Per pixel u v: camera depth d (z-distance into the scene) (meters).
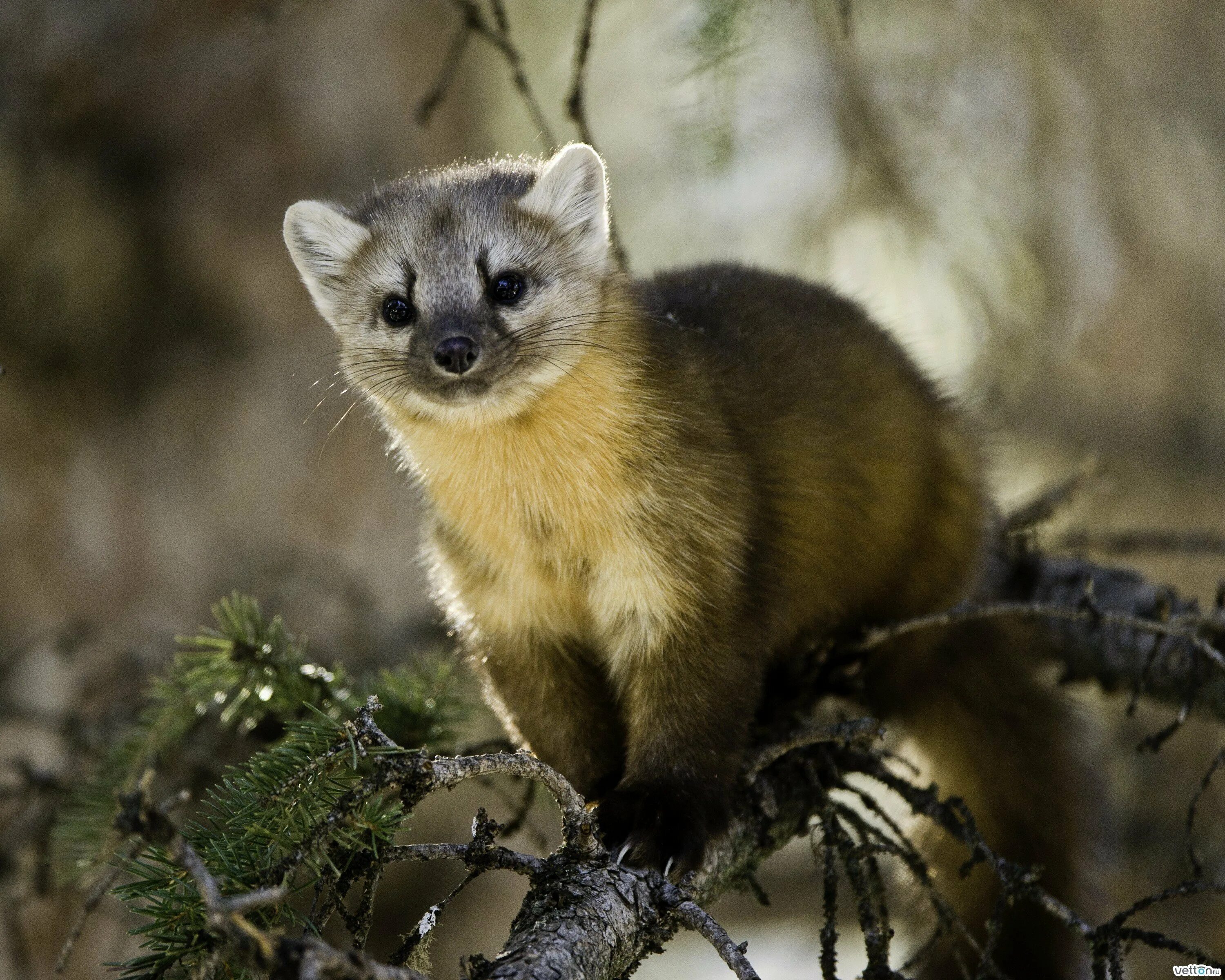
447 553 8.88
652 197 16.86
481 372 8.30
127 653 11.79
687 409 8.38
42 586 14.16
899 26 14.46
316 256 9.49
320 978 4.38
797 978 16.78
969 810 8.07
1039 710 10.45
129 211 14.47
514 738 8.87
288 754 6.19
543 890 5.95
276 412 14.73
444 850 5.83
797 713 9.22
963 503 10.11
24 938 10.90
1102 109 14.88
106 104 14.32
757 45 9.66
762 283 10.06
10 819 10.02
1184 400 15.90
